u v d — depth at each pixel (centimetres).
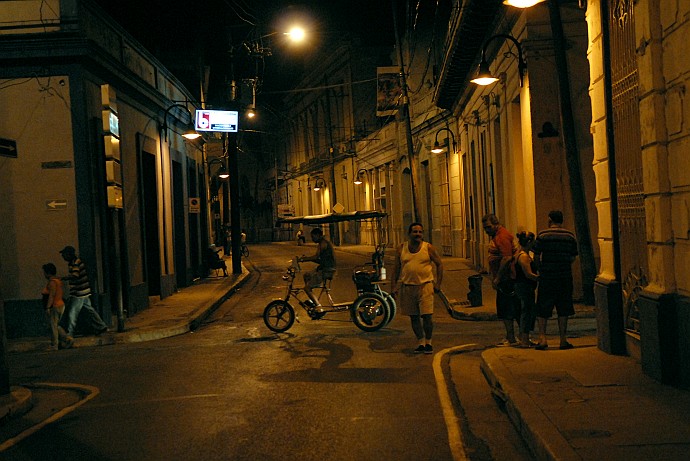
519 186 1761
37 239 1458
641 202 825
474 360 1027
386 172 4238
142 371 1038
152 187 2031
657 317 734
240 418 739
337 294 2031
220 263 2773
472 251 2669
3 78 1459
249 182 8375
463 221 2902
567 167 1439
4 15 1445
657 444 541
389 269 2875
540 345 987
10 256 1455
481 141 2341
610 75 900
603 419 618
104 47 1594
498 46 1833
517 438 645
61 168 1457
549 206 1492
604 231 950
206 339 1350
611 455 518
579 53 1470
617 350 910
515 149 1770
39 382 1007
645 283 830
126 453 637
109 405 832
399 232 4047
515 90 1680
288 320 1381
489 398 798
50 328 1328
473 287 1555
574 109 1469
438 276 1089
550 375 807
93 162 1484
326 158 5622
